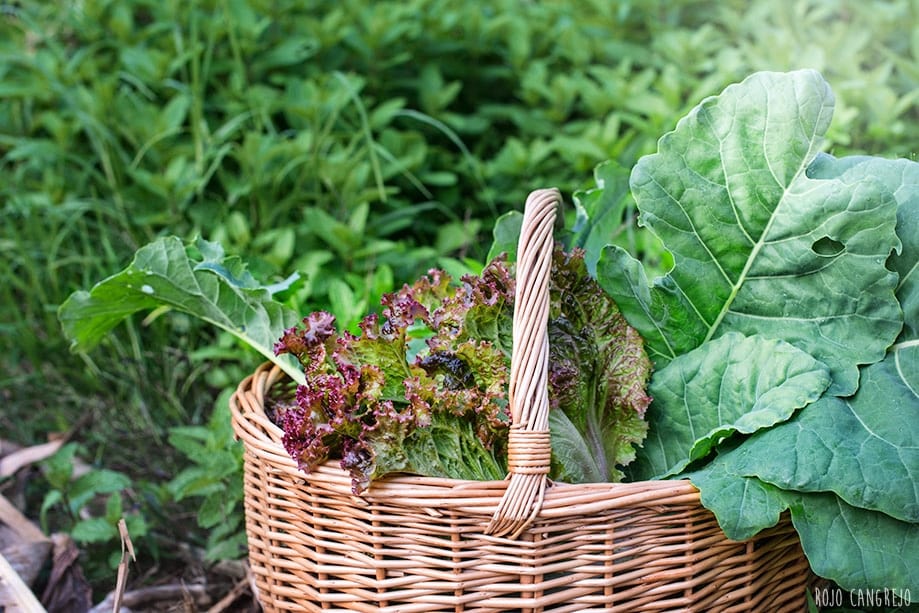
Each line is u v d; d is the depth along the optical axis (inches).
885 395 62.0
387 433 58.4
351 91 112.1
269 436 65.6
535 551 57.3
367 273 111.2
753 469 58.9
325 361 64.1
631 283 69.4
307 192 120.1
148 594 84.4
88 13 134.3
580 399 67.0
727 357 66.9
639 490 57.6
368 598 60.3
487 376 63.6
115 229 123.0
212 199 123.3
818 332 66.3
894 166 66.7
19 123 132.2
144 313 115.4
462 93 142.8
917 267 64.6
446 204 128.8
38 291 118.3
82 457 107.6
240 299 74.9
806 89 64.6
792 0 135.9
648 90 140.0
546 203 60.9
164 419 109.8
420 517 58.1
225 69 129.1
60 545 86.7
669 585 59.5
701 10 145.6
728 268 68.7
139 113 120.6
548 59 138.7
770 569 63.6
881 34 135.4
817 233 64.5
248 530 67.9
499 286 66.3
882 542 58.0
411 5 135.6
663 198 68.1
